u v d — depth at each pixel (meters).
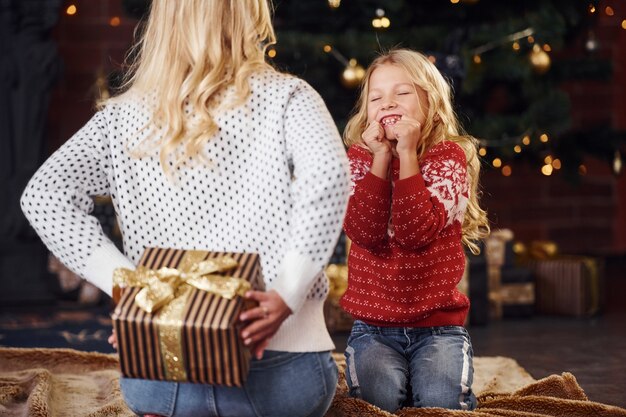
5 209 5.64
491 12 5.63
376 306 2.54
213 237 1.81
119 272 1.73
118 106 1.89
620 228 7.57
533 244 5.54
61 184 1.80
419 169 2.52
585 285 5.11
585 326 4.79
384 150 2.49
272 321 1.67
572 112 7.40
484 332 4.61
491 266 5.02
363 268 2.58
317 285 1.84
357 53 5.19
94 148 1.87
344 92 5.43
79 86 6.30
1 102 5.64
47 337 4.50
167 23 1.85
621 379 3.46
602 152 5.78
